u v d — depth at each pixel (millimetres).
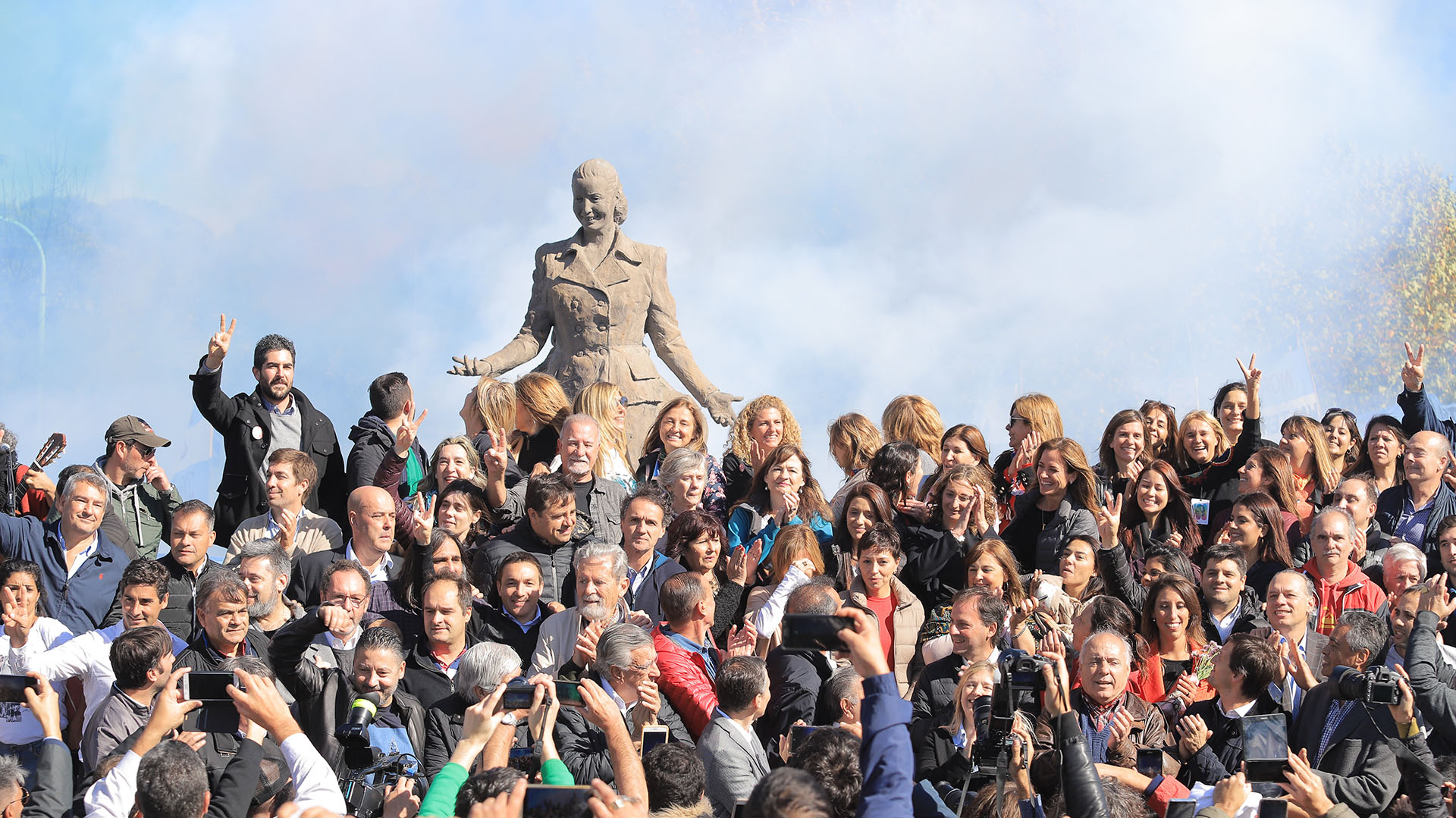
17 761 5379
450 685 6414
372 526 7395
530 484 7441
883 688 4062
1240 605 7250
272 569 6840
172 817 4523
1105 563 7605
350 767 5184
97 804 4828
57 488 7914
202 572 7508
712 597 6789
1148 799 5340
